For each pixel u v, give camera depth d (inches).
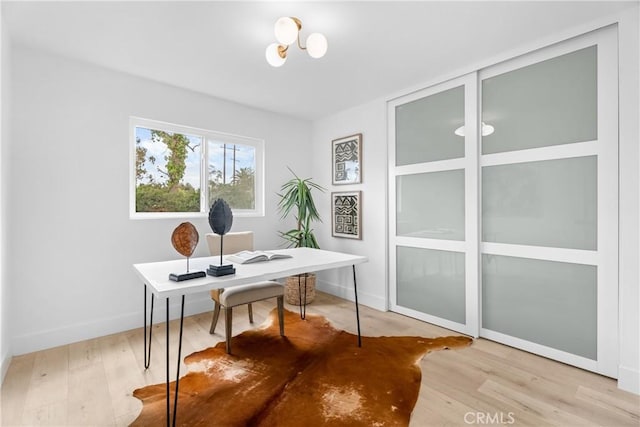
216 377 80.2
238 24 80.5
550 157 89.6
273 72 109.5
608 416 65.4
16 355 91.0
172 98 121.4
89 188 103.5
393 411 66.8
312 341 102.3
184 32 84.2
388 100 131.8
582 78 83.7
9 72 85.7
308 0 70.8
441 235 115.1
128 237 111.7
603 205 80.6
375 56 98.0
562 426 62.6
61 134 98.2
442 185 114.7
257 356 91.7
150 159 121.3
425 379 79.3
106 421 64.1
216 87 123.0
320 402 69.7
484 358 90.7
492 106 101.8
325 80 116.4
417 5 73.0
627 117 74.7
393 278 132.4
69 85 99.4
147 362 86.2
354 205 145.6
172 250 122.2
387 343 100.7
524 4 72.6
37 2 71.4
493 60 98.7
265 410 67.2
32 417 65.0
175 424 62.7
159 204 123.6
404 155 127.1
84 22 79.5
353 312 132.0
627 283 74.8
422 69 107.6
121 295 110.2
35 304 94.4
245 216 146.8
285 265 84.0
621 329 75.5
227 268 71.9
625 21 74.5
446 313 114.3
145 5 72.7
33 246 93.9
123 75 109.7
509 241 98.7
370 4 72.4
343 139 150.1
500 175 100.5
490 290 103.7
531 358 90.9
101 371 83.2
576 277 85.7
